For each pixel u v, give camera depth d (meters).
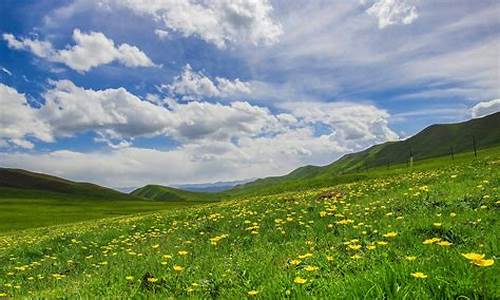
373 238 10.01
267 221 16.73
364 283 5.12
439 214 11.27
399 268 5.43
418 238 9.04
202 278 8.29
